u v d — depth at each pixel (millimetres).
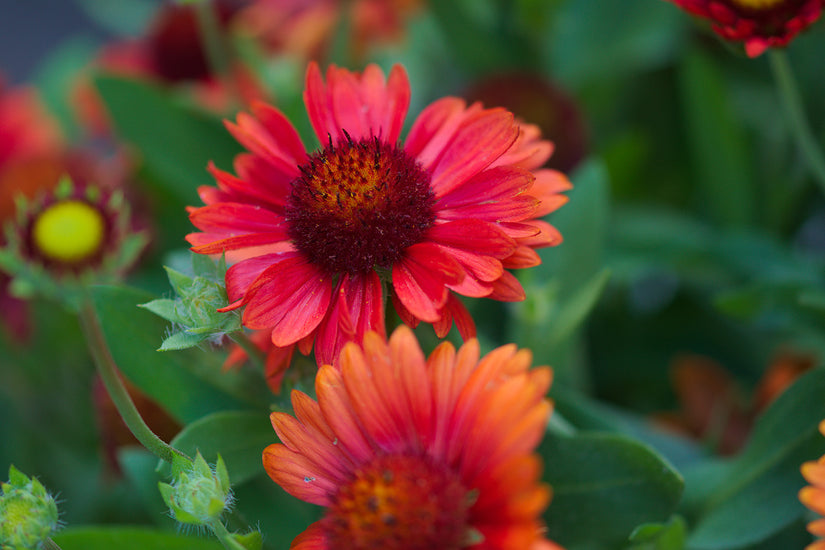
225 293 362
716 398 470
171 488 348
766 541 405
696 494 408
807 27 396
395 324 376
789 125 513
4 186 492
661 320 516
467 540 334
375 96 390
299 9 605
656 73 563
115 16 701
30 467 475
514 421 331
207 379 393
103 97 474
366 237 370
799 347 469
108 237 441
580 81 562
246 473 378
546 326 424
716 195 505
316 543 347
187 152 478
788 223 526
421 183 375
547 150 384
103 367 363
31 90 613
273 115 380
